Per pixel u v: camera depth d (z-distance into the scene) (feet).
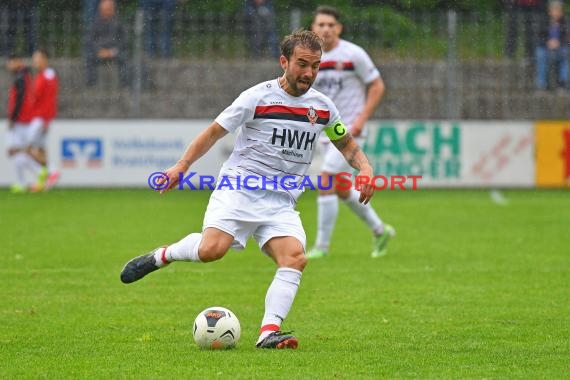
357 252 114.52
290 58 63.21
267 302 64.59
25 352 62.64
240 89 200.13
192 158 63.62
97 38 196.95
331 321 74.49
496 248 116.57
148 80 198.59
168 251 65.98
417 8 200.34
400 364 58.80
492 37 197.16
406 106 199.62
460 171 185.88
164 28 198.59
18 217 144.77
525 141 186.91
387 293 87.10
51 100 181.06
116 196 176.65
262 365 58.13
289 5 204.23
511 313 77.36
